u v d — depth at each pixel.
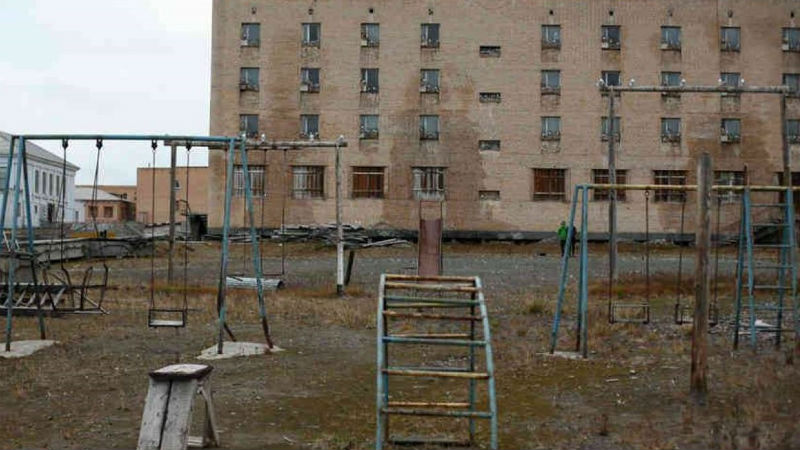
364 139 48.06
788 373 9.20
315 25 48.34
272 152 47.75
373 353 11.07
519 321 14.49
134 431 6.82
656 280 21.73
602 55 48.25
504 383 9.02
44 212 52.06
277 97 48.16
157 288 19.62
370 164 48.09
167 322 12.32
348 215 47.84
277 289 20.59
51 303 13.91
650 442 6.39
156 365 9.95
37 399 8.09
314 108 48.16
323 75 48.16
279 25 48.22
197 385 5.89
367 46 48.22
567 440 6.54
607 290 19.38
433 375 5.79
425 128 48.28
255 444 6.40
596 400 8.15
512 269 28.66
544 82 48.31
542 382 9.08
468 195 48.12
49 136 11.91
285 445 6.39
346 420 7.26
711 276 23.02
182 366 6.08
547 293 19.52
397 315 6.20
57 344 11.49
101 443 6.45
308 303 17.08
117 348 11.27
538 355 10.87
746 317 14.76
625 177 48.12
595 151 48.03
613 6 48.28
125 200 81.38
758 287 11.96
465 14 48.31
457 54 48.31
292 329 13.49
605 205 47.91
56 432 6.80
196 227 50.38
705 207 8.08
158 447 5.62
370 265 30.55
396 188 48.03
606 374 9.52
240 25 48.34
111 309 15.77
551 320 14.59
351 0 48.31
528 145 48.12
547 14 48.31
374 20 48.28
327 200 47.97
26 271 15.37
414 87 48.22
